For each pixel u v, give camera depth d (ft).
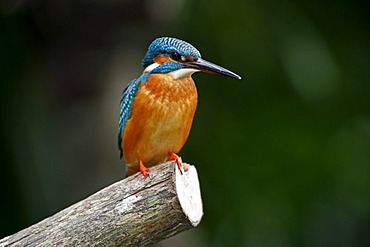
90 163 41.45
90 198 24.13
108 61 41.39
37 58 41.83
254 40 42.98
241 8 42.70
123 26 40.32
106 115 41.60
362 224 45.29
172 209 23.47
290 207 43.47
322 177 43.83
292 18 43.39
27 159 41.55
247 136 43.96
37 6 39.96
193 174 25.03
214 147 44.04
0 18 41.16
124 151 29.17
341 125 44.34
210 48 43.14
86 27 40.16
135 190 23.79
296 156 43.78
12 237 24.17
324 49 43.11
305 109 44.06
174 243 42.16
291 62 42.42
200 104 44.27
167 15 40.73
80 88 41.60
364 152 44.14
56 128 41.70
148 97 27.94
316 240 44.11
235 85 43.98
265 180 43.62
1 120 42.06
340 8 45.14
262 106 44.11
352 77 45.39
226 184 43.68
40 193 41.27
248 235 43.11
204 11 42.55
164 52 28.58
